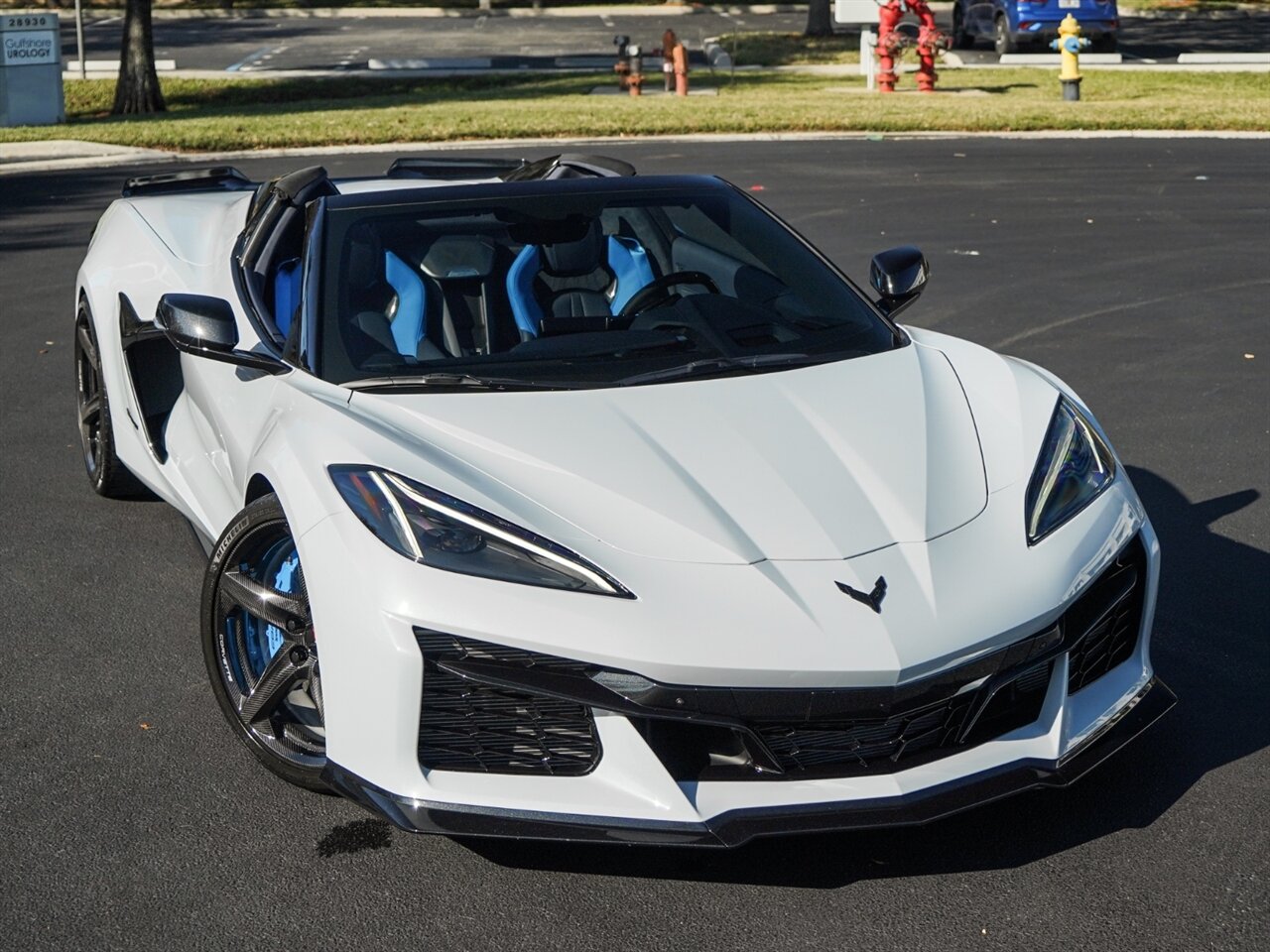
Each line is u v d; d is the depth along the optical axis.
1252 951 2.60
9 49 19.61
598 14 42.69
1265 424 5.93
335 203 3.98
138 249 4.93
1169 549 4.61
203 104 23.77
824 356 3.61
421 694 2.78
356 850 2.99
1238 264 9.27
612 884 2.86
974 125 16.64
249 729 3.26
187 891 2.85
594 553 2.80
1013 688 2.93
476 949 2.66
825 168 13.95
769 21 38.88
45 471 5.59
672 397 3.32
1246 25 32.59
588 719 2.78
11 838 3.05
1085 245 10.00
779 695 2.69
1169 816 3.05
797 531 2.90
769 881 2.86
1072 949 2.62
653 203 4.09
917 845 2.97
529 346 3.54
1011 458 3.23
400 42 34.56
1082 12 26.05
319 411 3.22
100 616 4.23
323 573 2.86
